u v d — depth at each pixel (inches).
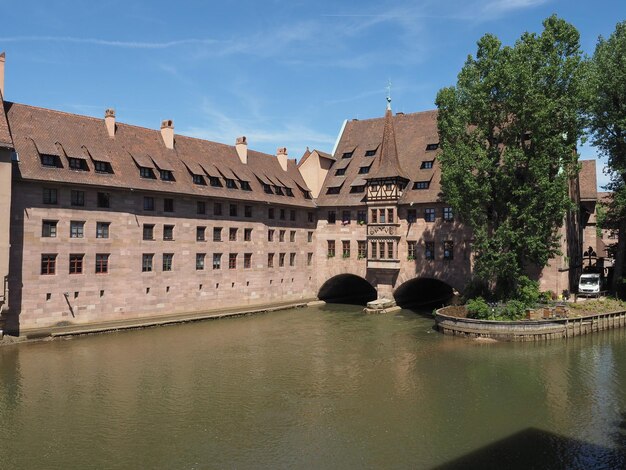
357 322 1739.7
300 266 2174.0
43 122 1491.1
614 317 1594.5
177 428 811.4
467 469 676.1
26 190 1358.3
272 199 2031.3
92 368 1132.5
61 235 1424.7
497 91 1502.2
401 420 848.3
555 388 1008.2
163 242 1668.3
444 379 1072.2
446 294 2549.2
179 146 1838.1
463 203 1526.8
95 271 1499.8
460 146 1530.5
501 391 992.2
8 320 1330.0
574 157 1482.5
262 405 917.8
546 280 1736.0
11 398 937.5
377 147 2212.1
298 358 1245.7
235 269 1897.1
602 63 1727.4
